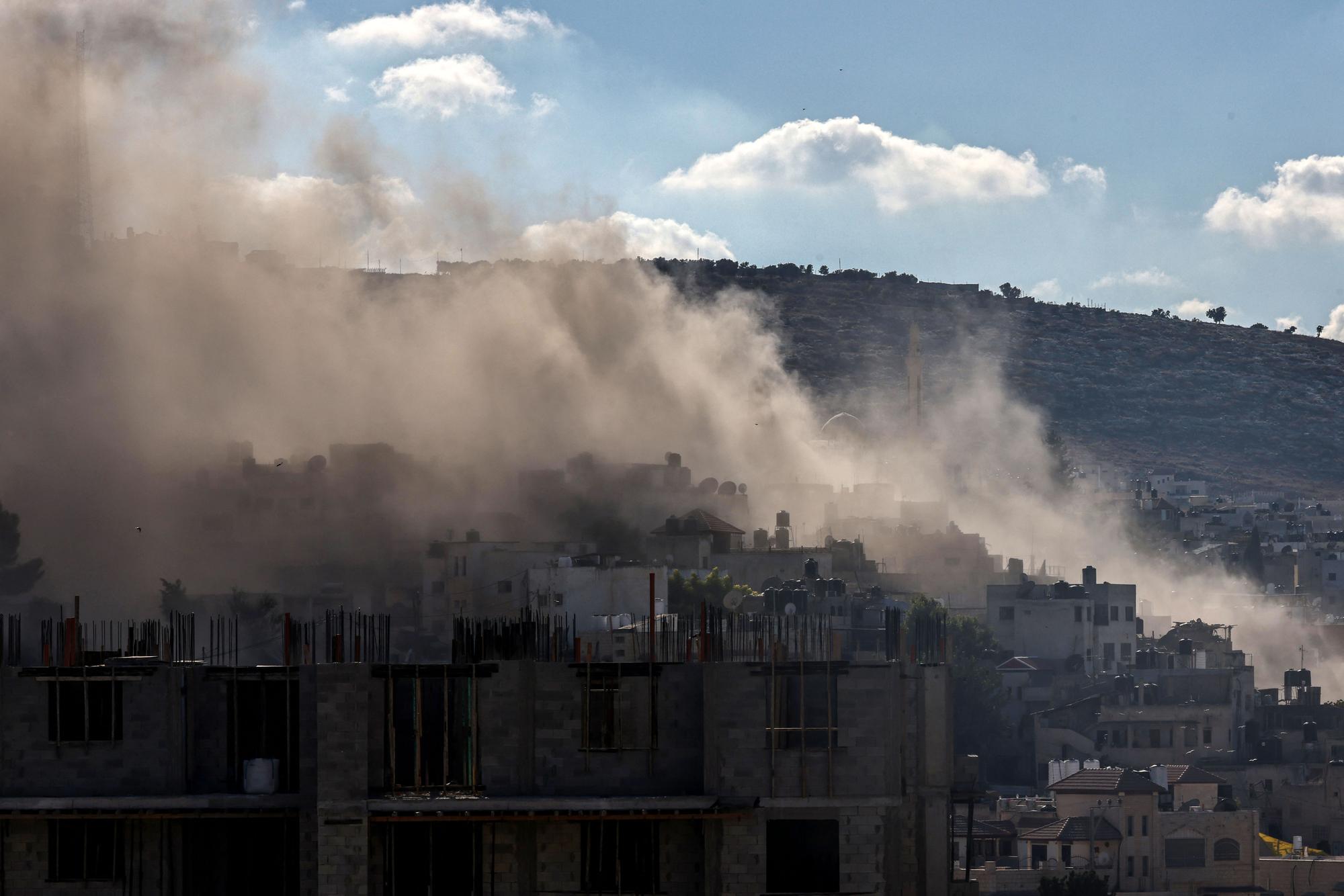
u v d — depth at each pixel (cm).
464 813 19975
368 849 19988
